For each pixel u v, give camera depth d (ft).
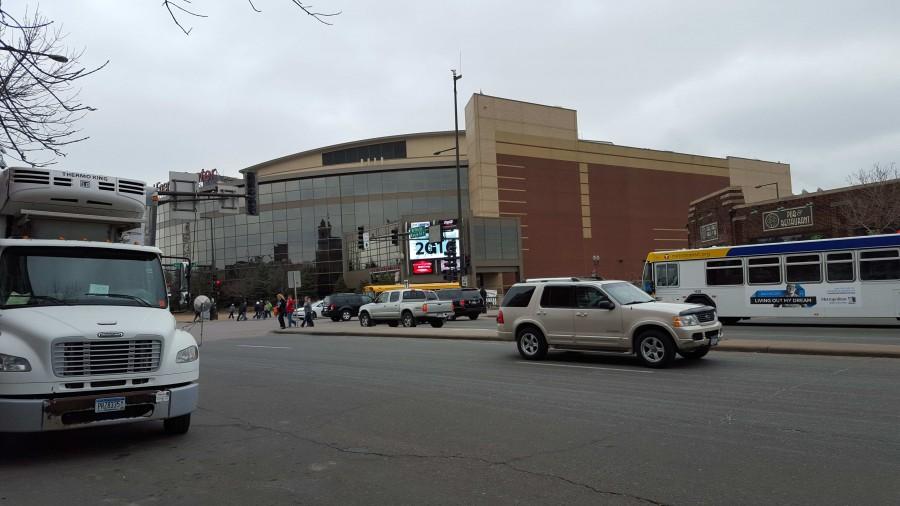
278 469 19.21
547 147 226.99
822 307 63.05
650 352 38.81
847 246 62.08
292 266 239.71
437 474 18.15
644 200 247.50
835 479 16.34
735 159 278.46
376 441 22.44
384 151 256.73
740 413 24.75
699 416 24.54
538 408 27.37
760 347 43.34
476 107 215.72
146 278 25.23
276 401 31.78
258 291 235.40
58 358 19.95
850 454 18.56
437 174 230.48
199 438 23.75
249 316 215.51
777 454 18.83
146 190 29.91
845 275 62.08
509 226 199.00
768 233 116.67
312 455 20.80
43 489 17.58
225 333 101.55
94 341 20.48
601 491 16.12
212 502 16.19
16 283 22.56
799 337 52.70
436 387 34.19
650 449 19.99
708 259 70.44
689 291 71.46
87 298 23.39
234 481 18.06
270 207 246.27
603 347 40.83
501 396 30.66
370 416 27.02
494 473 18.06
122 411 20.85
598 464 18.54
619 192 241.55
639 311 39.24
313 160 270.46
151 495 16.89
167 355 22.11
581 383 33.60
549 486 16.69
